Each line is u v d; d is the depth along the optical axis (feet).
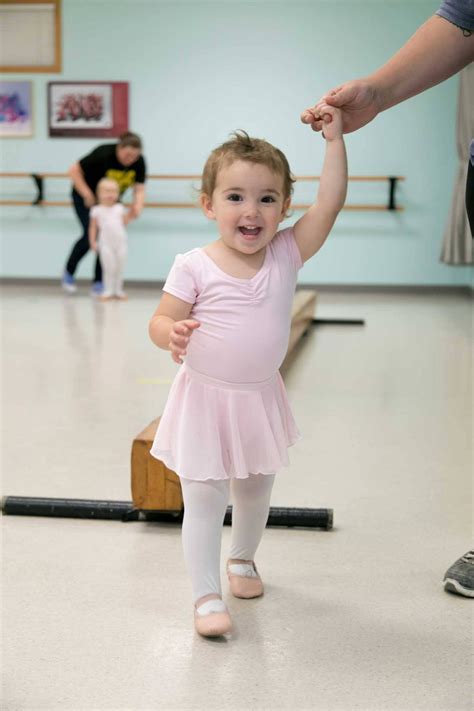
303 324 16.47
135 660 4.88
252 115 27.55
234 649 5.02
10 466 8.67
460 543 6.77
